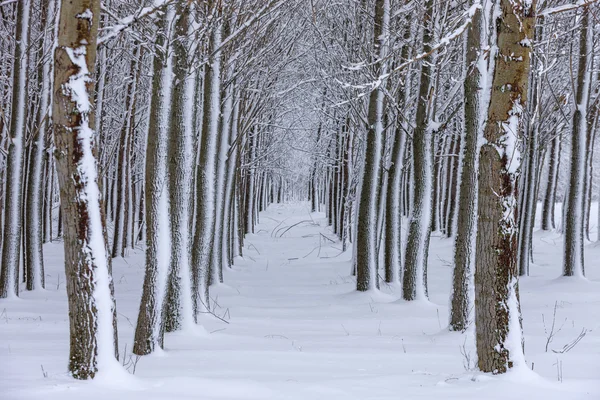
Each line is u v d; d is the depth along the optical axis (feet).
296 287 63.46
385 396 17.10
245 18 41.88
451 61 50.65
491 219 19.76
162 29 27.17
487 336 19.62
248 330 36.37
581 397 16.88
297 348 28.76
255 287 63.26
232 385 17.89
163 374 20.18
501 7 20.11
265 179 196.44
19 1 49.06
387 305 48.49
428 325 39.68
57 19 18.43
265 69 58.85
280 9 47.55
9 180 48.37
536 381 18.63
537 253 85.97
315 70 69.15
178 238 33.06
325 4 56.90
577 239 58.03
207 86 42.93
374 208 55.42
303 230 139.03
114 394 15.79
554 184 106.63
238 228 94.27
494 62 20.42
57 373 18.26
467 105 35.91
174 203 32.37
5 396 15.02
